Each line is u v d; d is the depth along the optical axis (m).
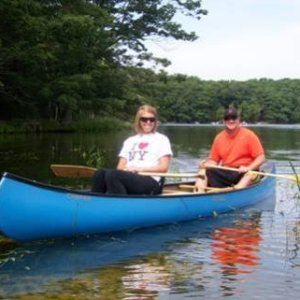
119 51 22.42
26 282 2.65
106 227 3.62
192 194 4.14
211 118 55.59
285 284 2.64
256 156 4.79
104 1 21.36
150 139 4.09
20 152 9.59
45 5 15.77
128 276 2.75
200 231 3.80
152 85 25.83
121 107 22.91
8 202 3.11
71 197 3.39
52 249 3.27
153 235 3.67
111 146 11.96
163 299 2.43
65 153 9.66
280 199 5.20
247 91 56.06
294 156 9.94
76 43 16.88
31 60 16.12
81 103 20.39
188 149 11.98
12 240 3.38
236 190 4.60
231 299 2.45
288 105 55.34
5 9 13.49
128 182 3.82
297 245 3.38
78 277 2.73
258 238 3.58
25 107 20.59
